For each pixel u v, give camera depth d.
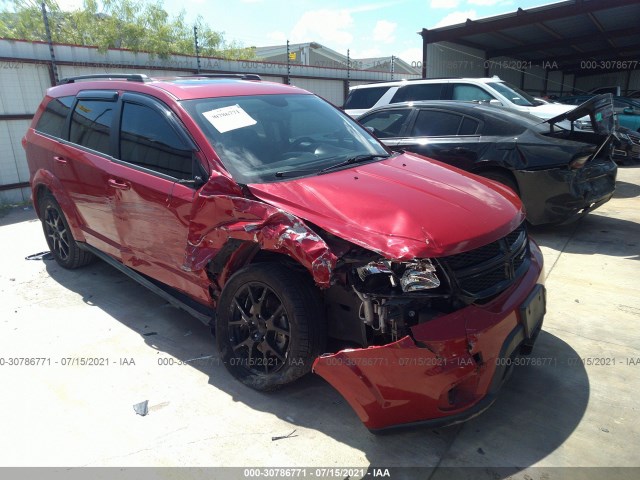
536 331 2.92
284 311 2.79
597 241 5.78
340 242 2.56
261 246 2.69
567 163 5.41
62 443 2.67
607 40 22.11
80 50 9.97
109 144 4.03
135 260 3.91
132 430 2.76
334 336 2.81
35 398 3.06
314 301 2.75
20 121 9.25
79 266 5.21
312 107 4.07
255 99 3.80
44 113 5.10
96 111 4.28
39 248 6.19
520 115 6.22
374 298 2.41
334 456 2.55
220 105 3.57
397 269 2.41
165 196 3.34
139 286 4.82
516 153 5.69
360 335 2.67
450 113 6.47
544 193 5.58
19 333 3.89
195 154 3.23
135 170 3.68
